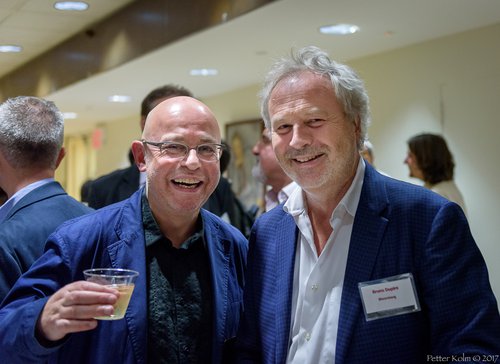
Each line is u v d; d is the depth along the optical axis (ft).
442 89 14.26
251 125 21.39
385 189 4.61
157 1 14.39
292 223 4.99
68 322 3.95
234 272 5.50
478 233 13.69
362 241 4.44
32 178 5.81
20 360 4.26
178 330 4.89
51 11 15.70
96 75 17.72
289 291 4.72
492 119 13.19
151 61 16.10
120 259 4.91
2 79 25.20
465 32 13.67
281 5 11.22
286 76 4.64
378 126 16.10
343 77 4.56
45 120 5.86
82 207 5.97
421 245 4.26
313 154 4.50
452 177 12.22
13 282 5.12
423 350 4.21
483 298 4.04
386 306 4.22
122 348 4.66
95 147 35.12
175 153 4.93
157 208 5.08
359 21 12.55
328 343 4.38
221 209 9.85
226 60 16.28
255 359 4.91
